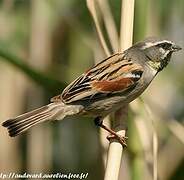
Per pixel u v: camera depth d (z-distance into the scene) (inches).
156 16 491.5
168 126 433.1
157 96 506.3
